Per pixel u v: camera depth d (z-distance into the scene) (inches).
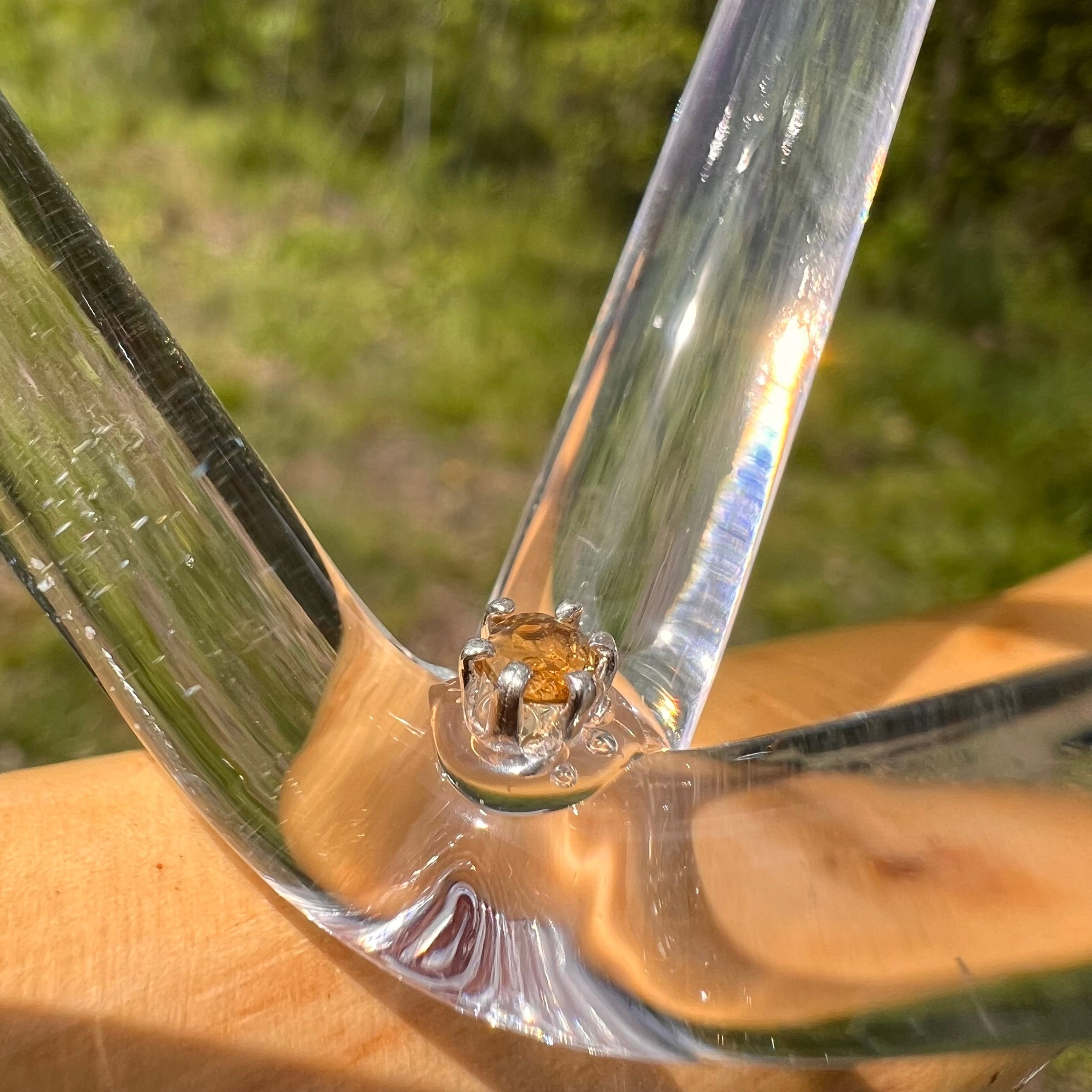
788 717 2.3
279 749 2.0
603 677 2.0
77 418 2.0
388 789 1.9
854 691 2.4
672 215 2.5
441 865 1.8
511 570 2.3
